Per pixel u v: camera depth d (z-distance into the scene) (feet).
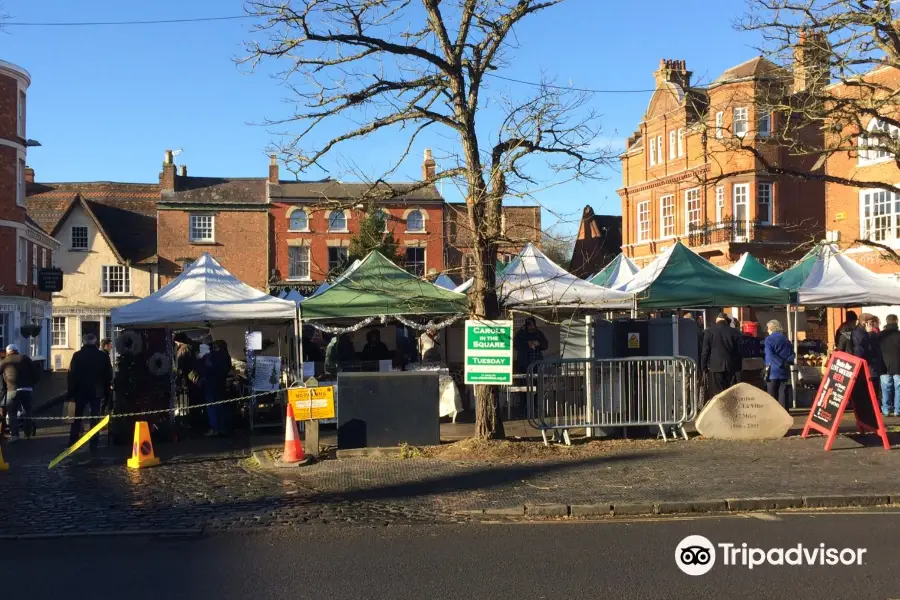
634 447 39.50
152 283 154.40
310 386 40.50
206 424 51.75
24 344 110.22
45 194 171.12
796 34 40.45
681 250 55.72
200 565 22.79
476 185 38.09
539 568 21.76
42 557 23.95
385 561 22.76
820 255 57.52
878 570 21.16
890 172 84.48
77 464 40.63
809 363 66.23
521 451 38.83
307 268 150.10
